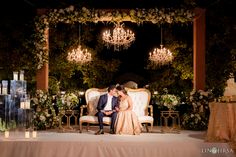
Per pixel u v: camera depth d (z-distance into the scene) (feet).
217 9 44.42
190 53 53.67
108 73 59.11
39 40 33.86
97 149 24.30
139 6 37.32
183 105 34.32
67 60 55.21
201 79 34.53
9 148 24.50
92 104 31.04
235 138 24.12
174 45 54.03
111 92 29.84
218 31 46.93
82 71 57.47
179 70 55.42
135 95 31.40
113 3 37.40
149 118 29.99
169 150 24.40
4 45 47.09
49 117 32.48
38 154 24.35
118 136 27.32
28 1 35.94
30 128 29.12
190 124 32.30
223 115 24.62
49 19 33.53
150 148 24.36
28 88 47.88
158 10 33.19
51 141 24.54
